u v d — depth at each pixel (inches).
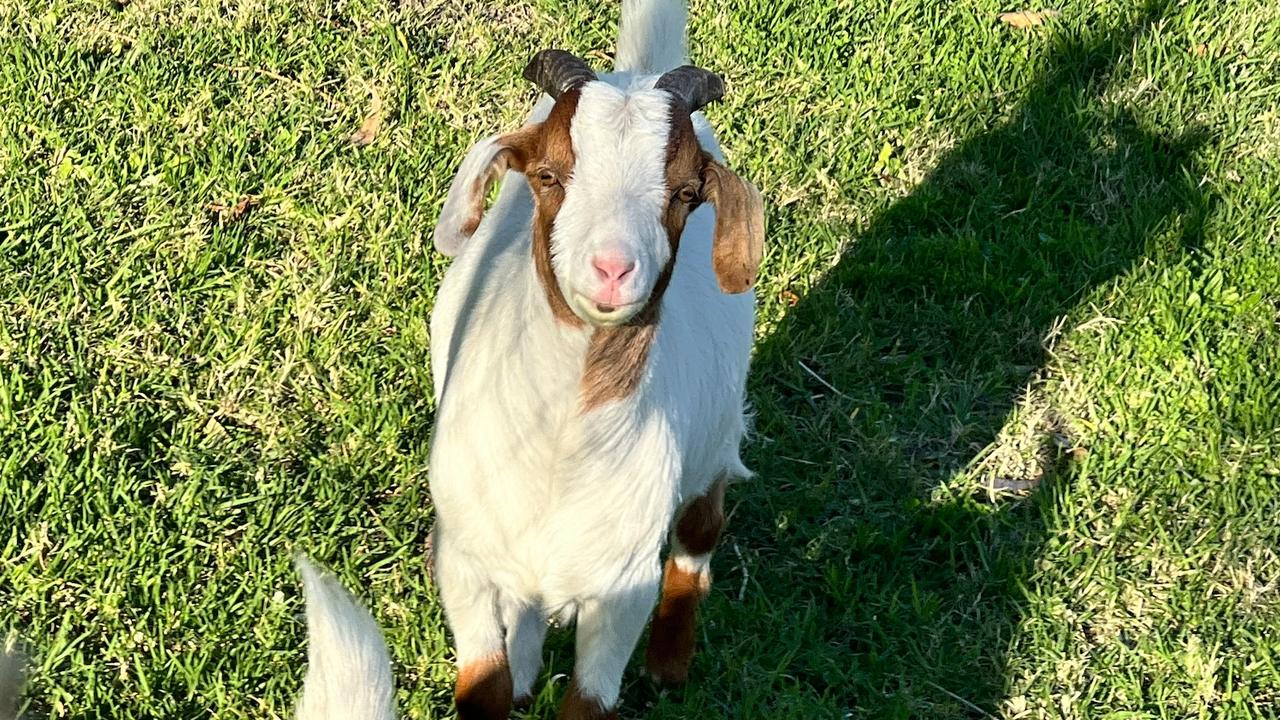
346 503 104.0
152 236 118.8
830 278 125.8
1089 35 150.4
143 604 97.3
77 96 130.3
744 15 149.3
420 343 114.4
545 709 96.5
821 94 142.6
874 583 104.7
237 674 94.5
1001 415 117.5
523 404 81.1
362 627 67.7
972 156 137.6
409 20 145.6
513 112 135.7
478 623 88.9
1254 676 101.2
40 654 94.3
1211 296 125.0
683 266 92.9
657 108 78.4
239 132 128.6
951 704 98.9
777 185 132.0
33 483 102.3
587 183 77.2
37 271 115.2
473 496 84.6
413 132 132.0
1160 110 142.3
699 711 97.0
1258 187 134.6
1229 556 107.3
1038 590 104.4
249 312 115.2
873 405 115.6
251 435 108.1
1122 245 128.8
